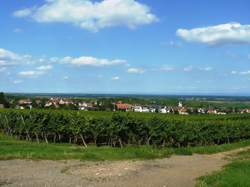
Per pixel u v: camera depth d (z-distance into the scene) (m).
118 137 47.00
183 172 23.48
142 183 19.05
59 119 48.56
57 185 18.08
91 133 48.00
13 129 53.03
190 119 66.56
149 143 49.91
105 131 46.84
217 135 56.19
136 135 48.03
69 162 25.81
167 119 51.50
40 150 31.61
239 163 26.30
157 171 23.30
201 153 38.03
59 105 105.06
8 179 19.44
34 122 49.34
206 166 27.27
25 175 20.62
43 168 23.06
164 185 18.73
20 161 25.72
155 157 31.31
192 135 51.59
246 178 18.53
